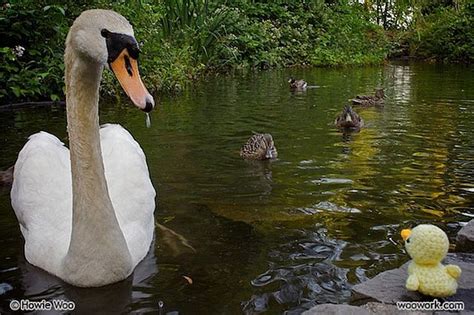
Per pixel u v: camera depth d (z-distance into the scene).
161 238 1.03
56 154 1.06
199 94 2.81
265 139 1.58
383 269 0.90
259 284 0.85
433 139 1.81
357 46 5.46
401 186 1.32
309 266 0.91
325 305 0.76
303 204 1.20
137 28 3.00
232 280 0.87
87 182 0.84
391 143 1.76
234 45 4.49
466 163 1.51
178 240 1.02
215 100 2.60
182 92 2.88
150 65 2.92
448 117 2.21
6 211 1.17
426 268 0.79
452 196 1.24
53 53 2.50
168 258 0.95
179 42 3.80
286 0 5.61
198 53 3.92
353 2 6.36
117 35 0.79
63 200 0.99
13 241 1.03
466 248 0.96
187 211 1.16
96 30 0.79
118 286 0.86
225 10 4.46
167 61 3.05
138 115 2.16
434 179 1.37
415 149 1.68
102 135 1.16
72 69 0.83
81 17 0.81
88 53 0.80
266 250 0.97
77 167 0.84
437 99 2.70
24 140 1.71
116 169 1.05
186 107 2.38
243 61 4.45
